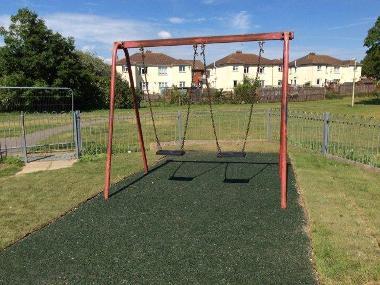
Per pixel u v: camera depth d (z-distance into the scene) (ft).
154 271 12.40
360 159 27.61
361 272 11.93
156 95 130.62
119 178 23.75
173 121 60.49
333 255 12.99
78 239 14.93
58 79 89.81
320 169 25.04
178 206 18.52
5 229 15.84
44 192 21.01
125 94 102.37
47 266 12.88
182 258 13.21
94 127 53.16
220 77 200.23
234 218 16.79
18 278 12.18
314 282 11.53
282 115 18.66
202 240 14.61
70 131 48.98
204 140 38.65
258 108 90.79
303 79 214.48
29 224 16.37
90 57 139.74
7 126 54.75
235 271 12.26
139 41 20.65
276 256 13.19
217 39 19.74
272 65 201.87
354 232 14.89
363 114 72.74
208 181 22.80
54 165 27.89
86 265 12.89
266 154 30.71
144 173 25.02
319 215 16.74
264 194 20.08
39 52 91.97
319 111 79.87
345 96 143.02
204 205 18.57
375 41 107.96
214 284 11.56
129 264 12.90
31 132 48.39
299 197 19.52
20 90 77.20
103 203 19.22
